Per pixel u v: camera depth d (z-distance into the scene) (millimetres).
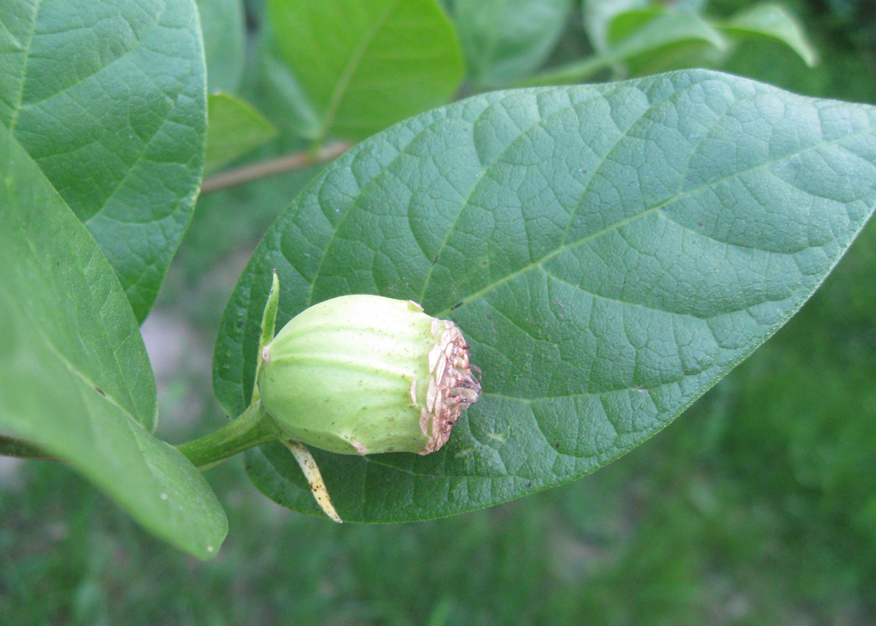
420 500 118
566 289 118
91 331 107
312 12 182
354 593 440
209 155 187
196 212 517
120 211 130
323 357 108
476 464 117
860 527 499
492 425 118
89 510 416
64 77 125
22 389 66
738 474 534
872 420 550
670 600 463
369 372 108
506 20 242
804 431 535
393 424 110
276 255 129
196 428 468
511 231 122
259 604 424
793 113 115
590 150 121
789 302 110
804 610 488
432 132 127
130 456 89
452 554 457
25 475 422
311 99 203
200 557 87
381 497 121
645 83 121
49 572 390
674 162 117
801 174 113
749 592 487
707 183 115
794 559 501
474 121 127
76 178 127
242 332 130
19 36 123
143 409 115
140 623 401
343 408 108
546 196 121
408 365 110
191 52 130
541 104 125
